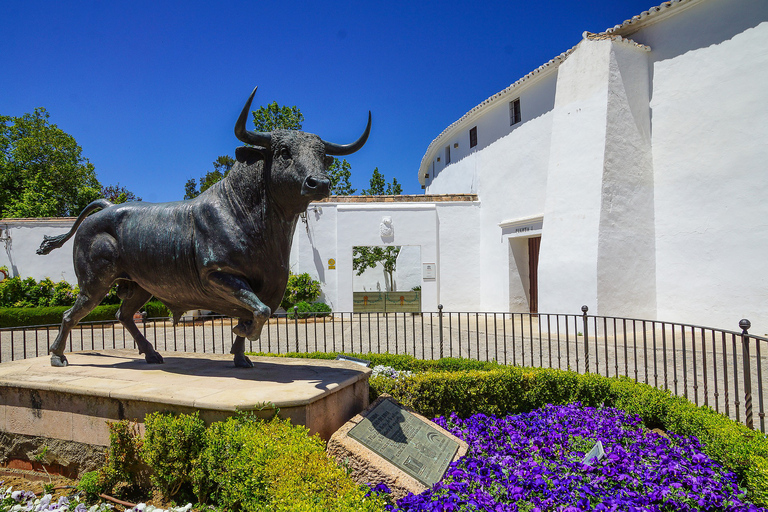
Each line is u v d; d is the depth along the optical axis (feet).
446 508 9.02
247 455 9.15
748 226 33.99
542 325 41.75
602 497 9.79
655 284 39.34
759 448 11.23
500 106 54.80
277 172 11.78
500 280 52.95
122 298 16.02
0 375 13.34
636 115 39.55
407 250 92.07
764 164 33.24
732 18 35.14
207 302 13.89
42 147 86.58
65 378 12.93
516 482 10.39
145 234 13.79
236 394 11.02
